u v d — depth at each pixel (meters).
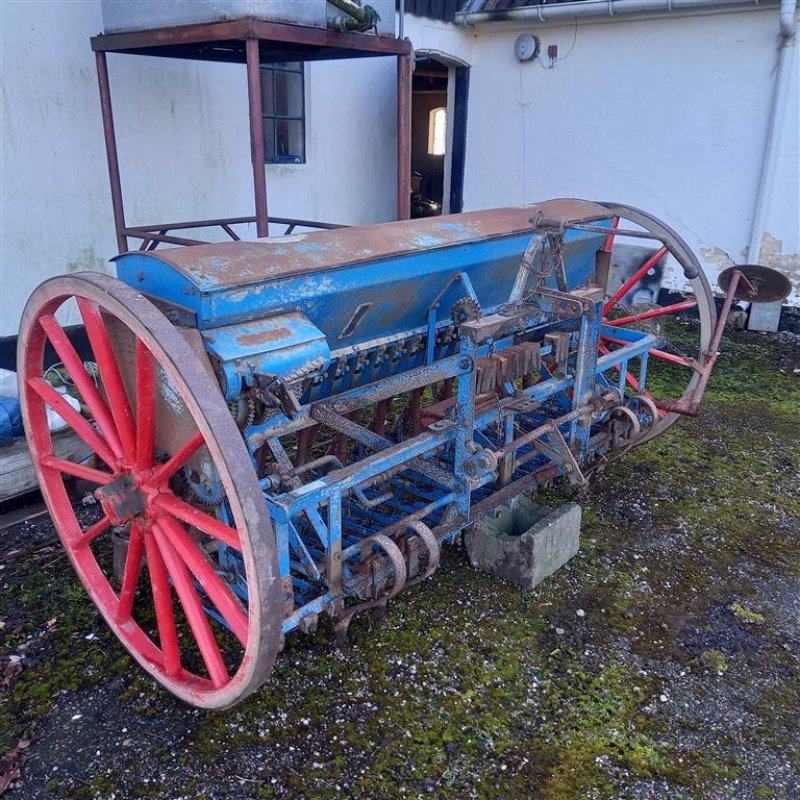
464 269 3.16
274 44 4.17
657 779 2.28
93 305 2.21
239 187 5.86
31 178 4.64
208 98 5.46
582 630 2.91
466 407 2.66
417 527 2.58
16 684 2.56
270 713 2.46
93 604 2.96
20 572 3.16
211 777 2.22
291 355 2.33
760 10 6.36
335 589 2.39
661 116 7.11
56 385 4.45
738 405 5.31
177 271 2.23
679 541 3.55
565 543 3.26
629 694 2.60
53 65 4.59
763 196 6.67
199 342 2.18
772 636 2.93
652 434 4.17
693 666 2.74
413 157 13.04
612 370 5.55
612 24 7.11
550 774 2.28
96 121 4.87
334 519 2.32
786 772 2.32
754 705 2.58
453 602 3.03
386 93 7.20
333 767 2.27
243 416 2.29
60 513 2.79
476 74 8.12
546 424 3.02
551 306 3.03
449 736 2.39
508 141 8.11
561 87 7.59
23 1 4.37
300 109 6.24
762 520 3.77
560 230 3.11
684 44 6.81
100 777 2.22
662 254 3.99
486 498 3.02
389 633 2.83
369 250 2.71
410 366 3.44
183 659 2.67
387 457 2.48
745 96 6.62
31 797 2.15
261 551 1.89
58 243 4.86
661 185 7.29
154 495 2.23
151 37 3.71
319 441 4.28
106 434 2.41
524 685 2.62
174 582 2.25
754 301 3.89
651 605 3.08
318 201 6.70
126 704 2.49
